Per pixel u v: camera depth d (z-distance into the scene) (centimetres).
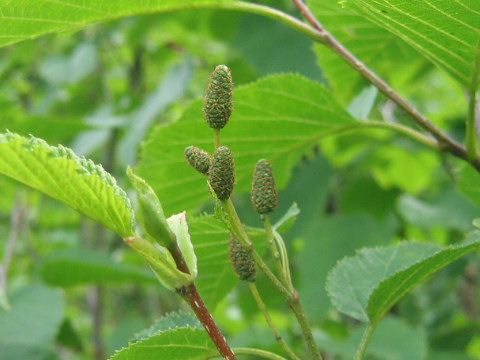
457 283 76
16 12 32
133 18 69
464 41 28
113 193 23
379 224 53
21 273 85
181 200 40
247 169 39
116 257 73
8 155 22
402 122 58
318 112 37
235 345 55
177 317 29
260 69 57
